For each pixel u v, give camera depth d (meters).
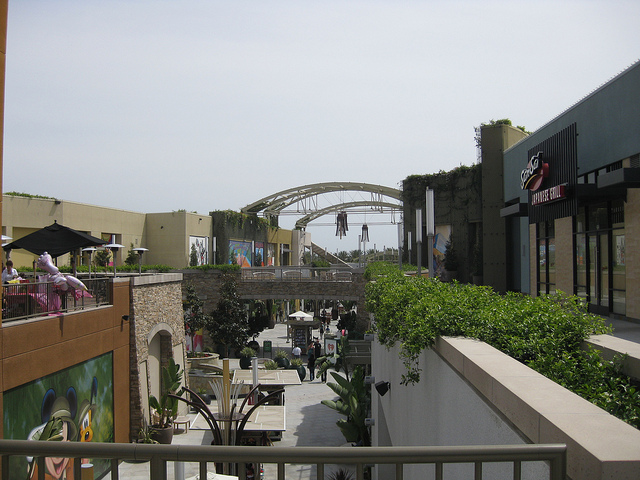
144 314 20.78
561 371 5.37
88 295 16.64
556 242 19.12
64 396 14.23
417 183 36.03
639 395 4.66
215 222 50.12
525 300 7.85
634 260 13.69
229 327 37.69
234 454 3.08
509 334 6.36
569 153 14.98
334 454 3.03
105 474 13.55
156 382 22.75
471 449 2.97
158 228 44.28
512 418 3.85
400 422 10.55
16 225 31.36
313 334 53.41
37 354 12.78
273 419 17.36
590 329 6.44
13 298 12.36
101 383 16.86
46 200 32.78
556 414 3.32
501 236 28.81
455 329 6.64
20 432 11.96
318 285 39.75
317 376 32.06
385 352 14.36
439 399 6.59
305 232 84.75
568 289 18.09
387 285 12.12
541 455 2.95
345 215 64.69
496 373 4.41
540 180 16.62
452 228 33.72
